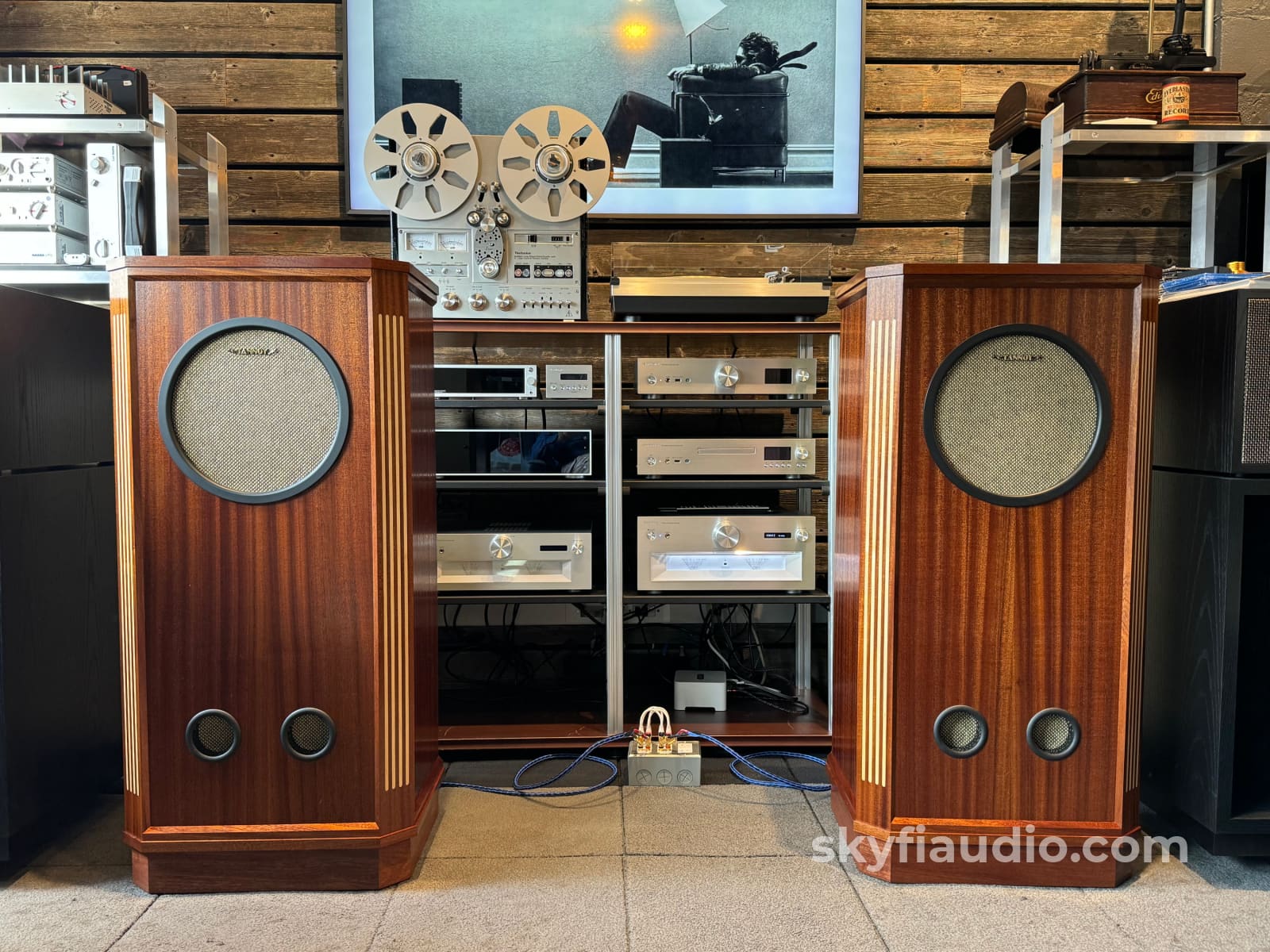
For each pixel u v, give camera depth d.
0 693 1.39
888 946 1.24
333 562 1.34
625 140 2.29
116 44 2.27
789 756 1.97
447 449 1.95
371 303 1.31
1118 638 1.37
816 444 2.33
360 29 2.25
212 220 2.18
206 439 1.32
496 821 1.64
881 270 1.35
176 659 1.34
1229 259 2.29
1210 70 2.04
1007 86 2.33
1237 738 1.56
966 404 1.35
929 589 1.37
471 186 1.97
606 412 1.92
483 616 2.38
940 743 1.39
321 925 1.29
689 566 1.95
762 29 2.28
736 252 2.10
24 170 1.80
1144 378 1.34
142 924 1.29
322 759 1.36
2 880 1.42
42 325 1.51
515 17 2.26
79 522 1.62
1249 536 1.54
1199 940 1.26
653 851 1.52
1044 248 2.04
